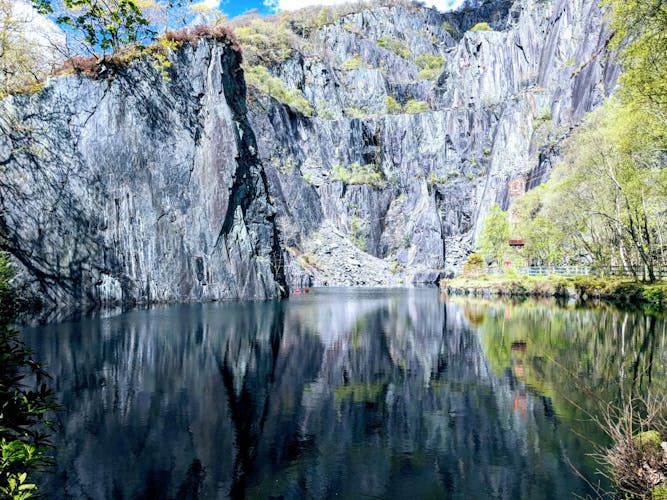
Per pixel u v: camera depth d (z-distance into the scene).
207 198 51.72
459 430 11.48
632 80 20.62
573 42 107.44
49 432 11.07
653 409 7.93
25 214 40.50
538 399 13.66
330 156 132.62
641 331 23.55
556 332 24.78
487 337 24.39
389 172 135.50
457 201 127.19
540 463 9.69
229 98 58.06
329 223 121.44
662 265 40.88
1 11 22.17
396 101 157.88
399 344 23.05
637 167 36.62
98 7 5.84
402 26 194.50
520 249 67.81
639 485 6.87
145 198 47.81
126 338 23.61
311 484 8.82
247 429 11.46
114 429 11.30
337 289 85.81
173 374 16.61
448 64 155.12
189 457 9.88
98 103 46.56
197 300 49.62
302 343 23.36
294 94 140.88
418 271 112.00
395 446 10.56
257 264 56.03
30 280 38.94
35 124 42.75
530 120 110.88
